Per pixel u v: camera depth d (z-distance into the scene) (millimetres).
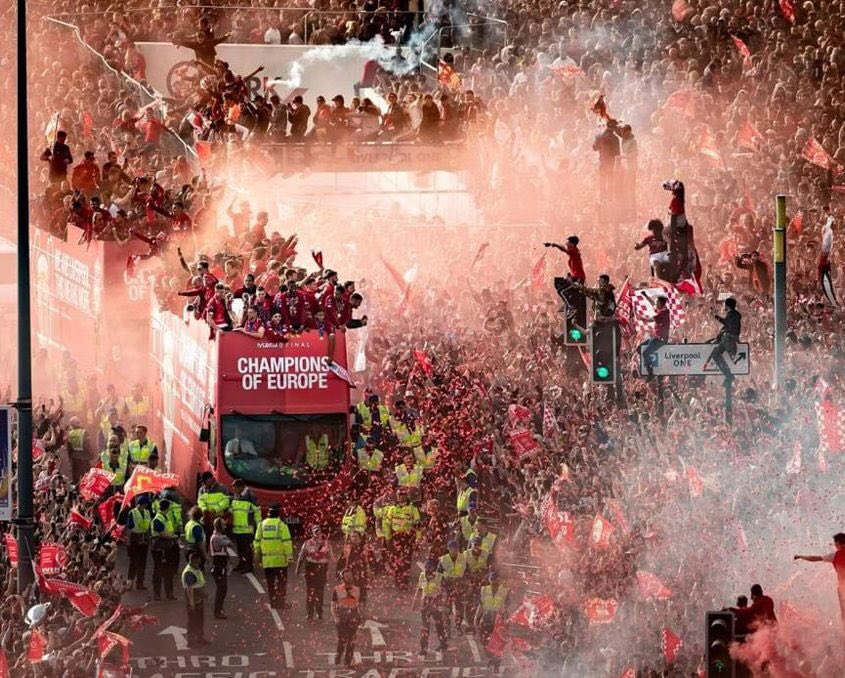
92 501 145375
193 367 161250
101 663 115500
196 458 159875
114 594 128250
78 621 119188
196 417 159625
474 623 131625
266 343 153875
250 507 147375
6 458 123562
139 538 141375
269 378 153625
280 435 153625
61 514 140250
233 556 136500
